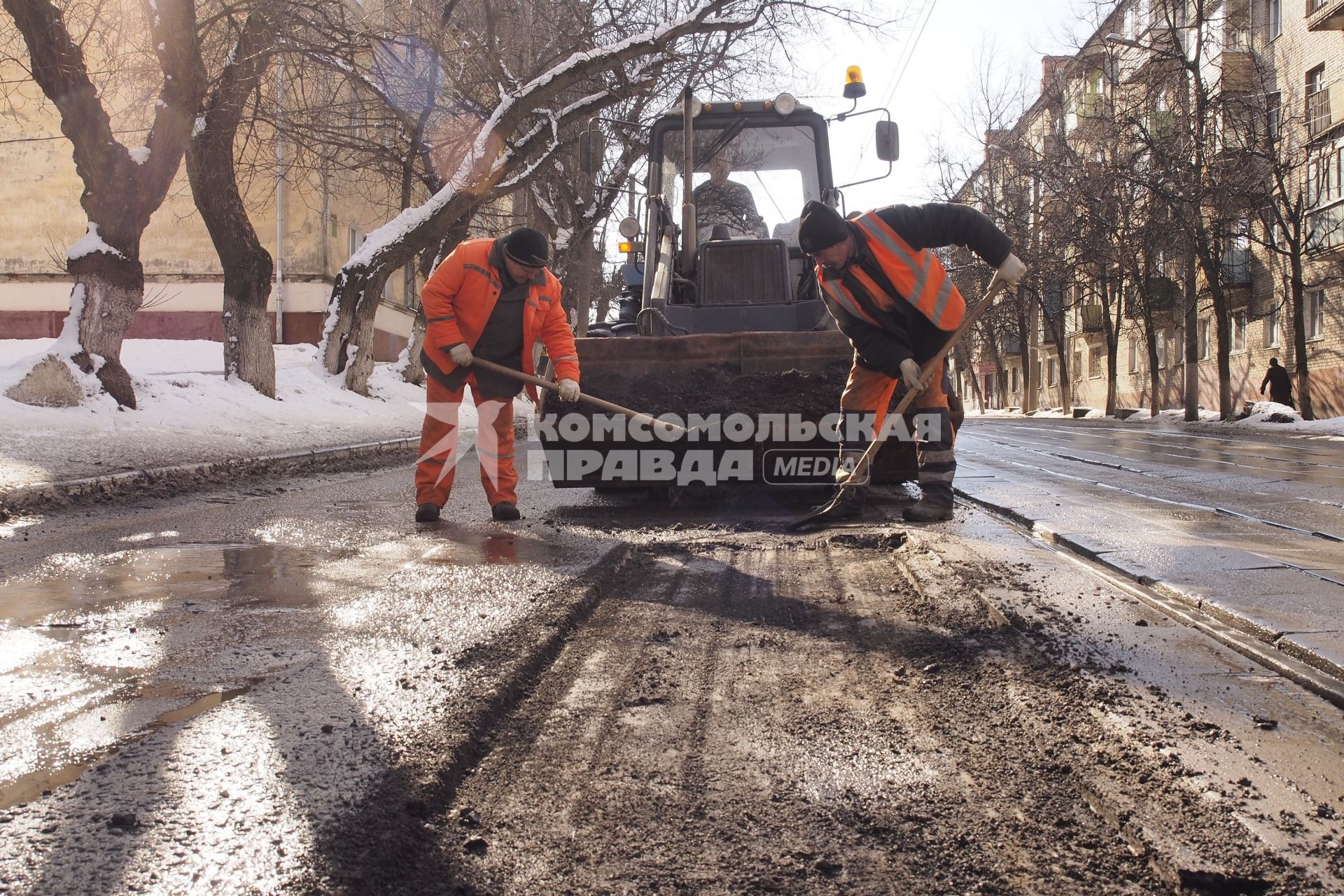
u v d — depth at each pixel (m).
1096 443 14.79
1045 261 33.53
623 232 9.52
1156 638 3.08
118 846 1.68
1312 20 23.41
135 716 2.35
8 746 2.16
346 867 1.66
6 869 1.59
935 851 1.84
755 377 6.73
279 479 9.33
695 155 8.90
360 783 1.95
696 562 4.67
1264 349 28.55
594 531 5.52
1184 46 26.17
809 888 1.71
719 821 1.96
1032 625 3.21
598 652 3.12
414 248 17.23
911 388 5.44
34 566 4.39
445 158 19.84
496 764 2.23
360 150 17.20
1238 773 2.09
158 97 11.80
